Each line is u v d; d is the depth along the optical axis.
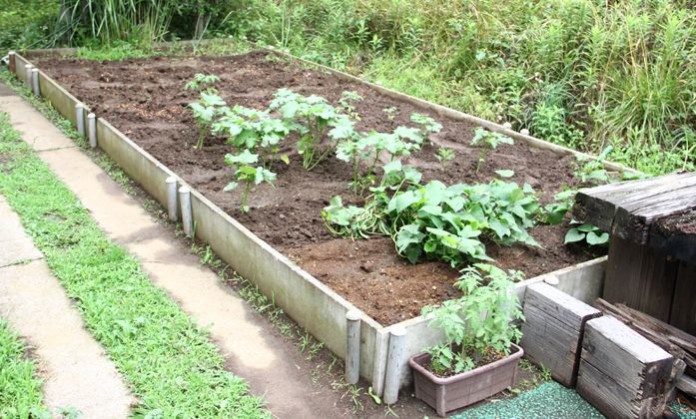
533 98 6.85
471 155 5.68
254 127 5.02
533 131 6.61
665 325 3.38
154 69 8.10
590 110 6.32
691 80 6.17
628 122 6.17
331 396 3.15
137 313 3.61
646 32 6.61
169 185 4.67
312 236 4.29
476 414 3.10
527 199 4.27
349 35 9.13
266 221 4.47
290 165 5.44
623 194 3.56
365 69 8.25
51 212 4.76
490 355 3.24
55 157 5.85
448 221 3.92
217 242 4.32
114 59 8.54
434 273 3.85
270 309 3.78
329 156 5.60
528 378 3.37
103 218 4.80
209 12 9.98
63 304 3.71
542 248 4.16
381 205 4.50
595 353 3.12
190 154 5.59
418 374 3.11
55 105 7.05
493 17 7.79
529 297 3.45
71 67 8.09
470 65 7.61
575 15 7.13
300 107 5.22
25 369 3.11
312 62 8.34
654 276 3.50
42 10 10.62
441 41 8.11
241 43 9.52
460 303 3.25
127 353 3.29
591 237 4.08
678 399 3.26
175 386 3.08
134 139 5.84
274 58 8.64
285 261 3.68
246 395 3.10
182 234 4.62
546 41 7.07
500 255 4.07
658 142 6.07
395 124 6.35
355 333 3.13
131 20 9.39
